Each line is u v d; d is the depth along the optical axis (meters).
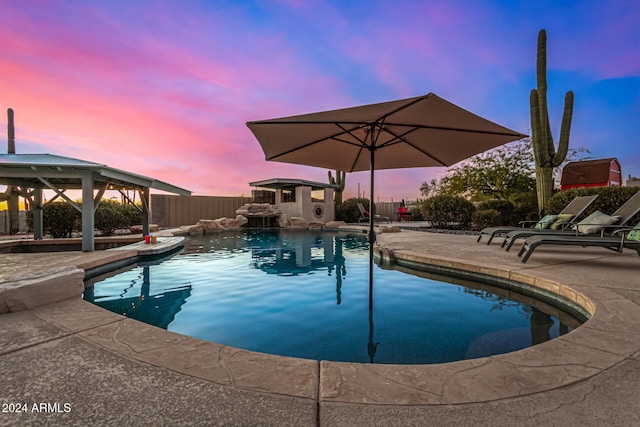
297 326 2.88
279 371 1.54
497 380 1.43
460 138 3.49
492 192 14.00
